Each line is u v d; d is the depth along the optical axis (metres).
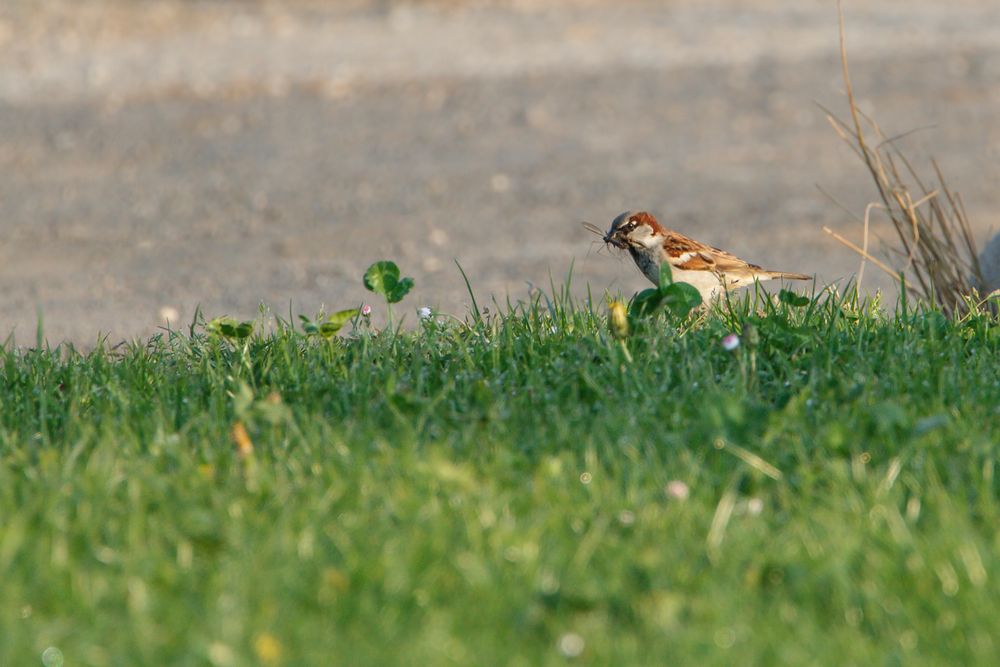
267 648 6.04
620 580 6.62
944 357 9.72
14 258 17.80
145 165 22.34
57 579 6.59
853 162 22.27
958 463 7.88
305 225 19.27
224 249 18.16
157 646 6.11
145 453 8.34
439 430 8.59
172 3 34.06
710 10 34.56
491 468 7.88
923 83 26.81
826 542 6.84
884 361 9.65
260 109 25.55
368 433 8.41
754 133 24.03
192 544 7.05
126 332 14.33
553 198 20.55
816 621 6.32
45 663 6.00
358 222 19.41
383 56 29.36
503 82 27.42
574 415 8.79
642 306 10.51
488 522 7.12
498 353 10.02
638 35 31.50
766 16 33.72
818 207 19.88
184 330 14.38
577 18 33.41
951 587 6.49
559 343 10.26
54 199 20.58
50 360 10.56
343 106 25.78
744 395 8.84
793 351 9.99
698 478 7.76
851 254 17.64
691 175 21.70
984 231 18.41
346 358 10.36
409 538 6.96
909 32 31.47
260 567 6.67
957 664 5.96
